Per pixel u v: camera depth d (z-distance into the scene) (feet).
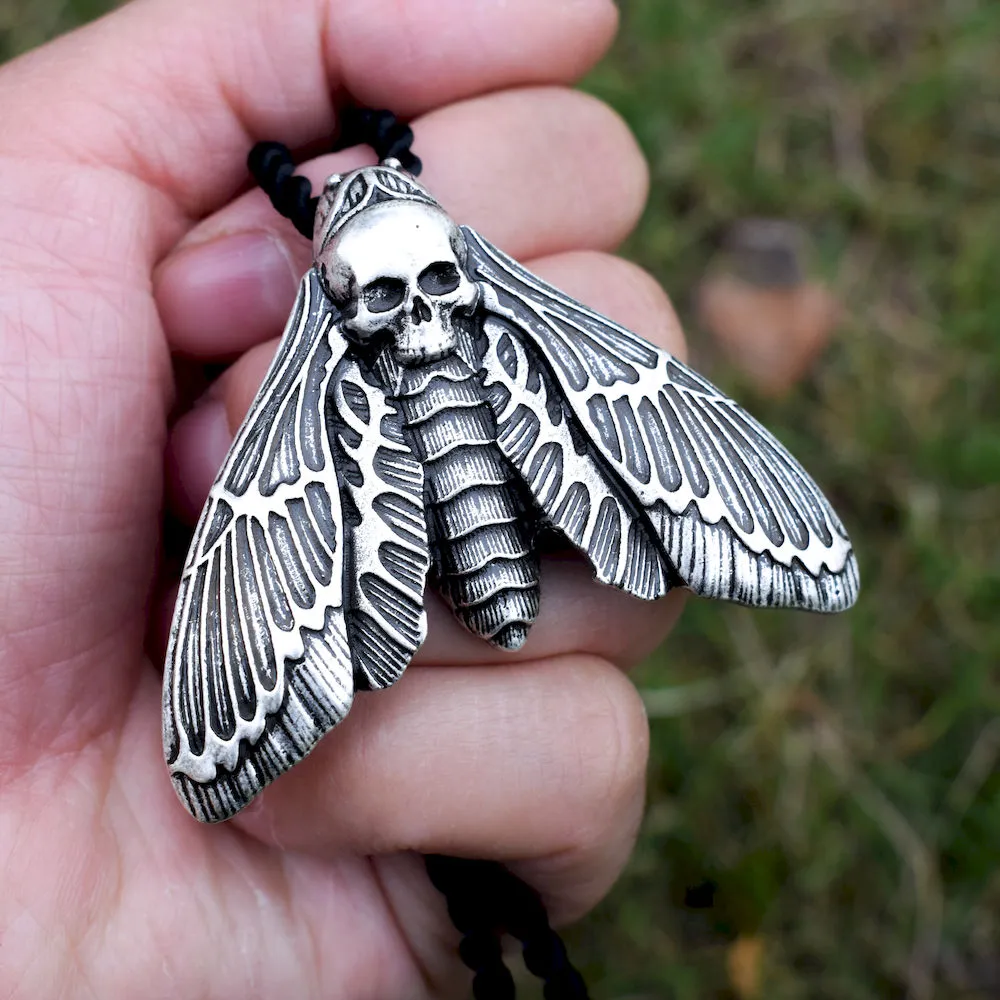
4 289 0.37
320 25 0.41
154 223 0.41
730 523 0.34
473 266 0.35
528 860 0.39
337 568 0.32
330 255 0.34
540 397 0.34
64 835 0.37
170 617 0.41
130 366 0.39
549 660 0.38
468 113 0.42
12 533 0.36
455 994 0.44
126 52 0.41
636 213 0.45
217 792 0.31
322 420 0.33
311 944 0.40
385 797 0.36
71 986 0.36
